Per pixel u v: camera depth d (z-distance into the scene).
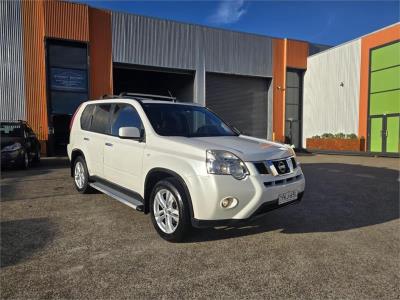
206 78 21.47
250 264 3.55
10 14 15.96
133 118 5.14
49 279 3.17
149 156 4.48
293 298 2.89
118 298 2.86
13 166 10.54
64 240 4.18
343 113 22.09
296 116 25.55
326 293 2.98
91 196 6.56
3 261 3.56
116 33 18.34
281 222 5.03
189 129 5.09
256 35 23.06
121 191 5.22
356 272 3.40
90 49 17.67
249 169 3.84
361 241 4.27
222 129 5.47
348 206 6.05
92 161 6.09
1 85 15.84
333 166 12.47
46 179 8.66
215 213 3.71
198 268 3.44
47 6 16.53
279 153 4.26
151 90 25.14
